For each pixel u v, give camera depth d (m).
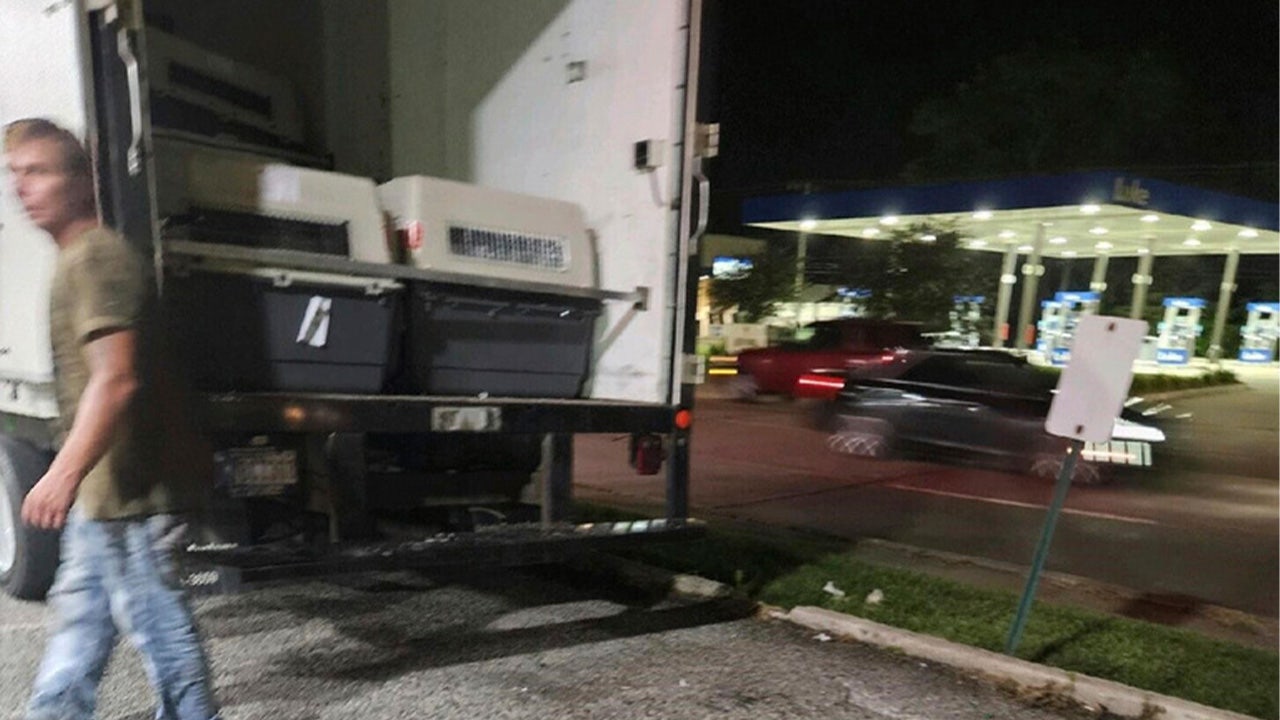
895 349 16.75
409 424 4.29
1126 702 4.42
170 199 3.91
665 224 5.08
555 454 4.87
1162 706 4.36
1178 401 22.94
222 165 4.09
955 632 5.31
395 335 4.57
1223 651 5.21
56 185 3.14
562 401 4.77
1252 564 7.62
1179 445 11.55
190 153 4.03
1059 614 5.70
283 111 6.21
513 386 5.00
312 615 5.23
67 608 3.16
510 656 4.77
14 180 3.20
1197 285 41.69
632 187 5.22
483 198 4.87
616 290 5.31
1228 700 4.53
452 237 4.72
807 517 8.66
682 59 4.98
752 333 27.89
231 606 5.32
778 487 10.10
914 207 23.09
